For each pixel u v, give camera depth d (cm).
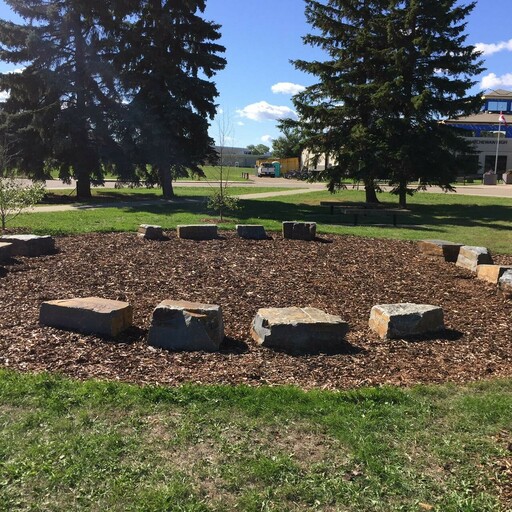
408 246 1191
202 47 2573
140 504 269
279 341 509
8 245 883
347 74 2347
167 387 400
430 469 307
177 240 1132
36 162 2450
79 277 769
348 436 338
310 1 2395
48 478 287
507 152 6406
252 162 11738
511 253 1190
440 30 2267
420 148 2203
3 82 2311
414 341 545
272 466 302
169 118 2331
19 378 406
